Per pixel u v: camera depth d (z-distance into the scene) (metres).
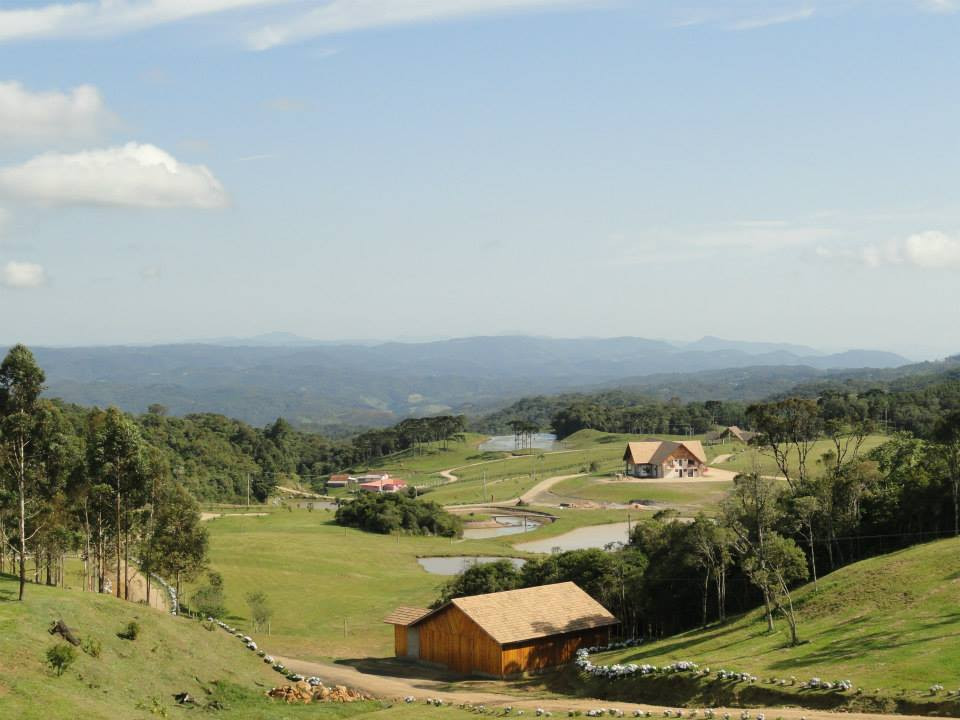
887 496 85.94
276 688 54.19
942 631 51.66
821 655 52.75
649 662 62.38
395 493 194.00
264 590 108.00
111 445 73.50
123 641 51.12
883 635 53.97
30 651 42.97
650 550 88.50
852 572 70.88
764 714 43.25
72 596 55.66
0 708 35.62
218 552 130.25
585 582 85.19
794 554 67.31
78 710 37.91
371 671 72.19
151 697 44.91
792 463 172.88
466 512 198.88
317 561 130.50
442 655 74.38
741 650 59.50
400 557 142.25
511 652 69.88
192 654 54.81
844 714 42.22
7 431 55.22
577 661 67.25
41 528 69.50
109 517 77.25
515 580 93.44
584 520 177.38
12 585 63.47
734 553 77.12
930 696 42.00
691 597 80.12
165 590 94.00
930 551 69.81
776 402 100.00
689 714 44.78
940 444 90.44
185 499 87.50
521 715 48.25
